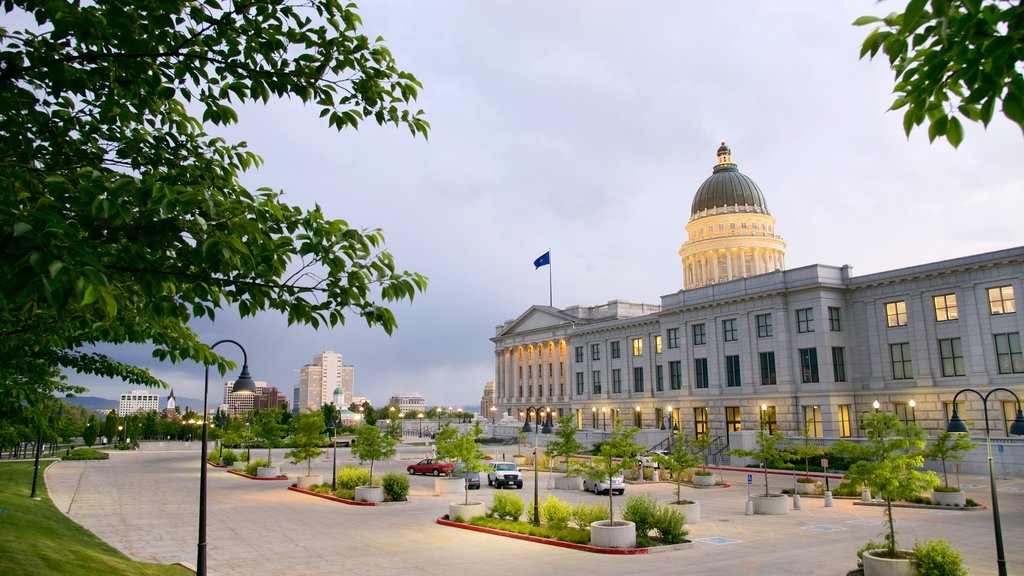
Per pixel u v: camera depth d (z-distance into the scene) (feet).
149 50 22.21
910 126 16.34
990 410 151.12
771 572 59.82
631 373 258.57
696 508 91.76
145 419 400.47
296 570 62.95
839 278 185.26
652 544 72.23
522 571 61.62
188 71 23.47
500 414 370.94
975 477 134.31
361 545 75.72
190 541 78.07
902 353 172.24
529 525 82.84
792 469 156.87
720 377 206.90
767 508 98.07
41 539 58.70
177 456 256.11
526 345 355.56
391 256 24.59
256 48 24.36
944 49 14.15
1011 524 84.58
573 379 295.89
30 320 26.04
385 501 116.47
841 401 177.37
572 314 330.54
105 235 19.70
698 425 215.72
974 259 157.58
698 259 328.70
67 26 20.47
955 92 15.62
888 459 63.31
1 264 14.69
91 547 66.90
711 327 212.02
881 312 176.86
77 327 32.27
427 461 174.60
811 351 182.80
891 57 15.67
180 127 29.55
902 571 53.11
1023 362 148.36
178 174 26.27
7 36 20.53
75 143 25.34
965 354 157.99
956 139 15.76
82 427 322.75
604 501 115.55
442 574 60.90
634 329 257.55
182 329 33.71
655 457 154.92
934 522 87.30
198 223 18.70
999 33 13.80
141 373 54.90
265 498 123.54
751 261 316.40
